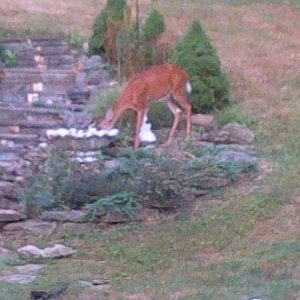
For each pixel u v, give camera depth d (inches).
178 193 834.2
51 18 1261.1
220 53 1133.7
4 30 1182.9
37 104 1015.0
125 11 1107.3
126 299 631.2
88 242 795.4
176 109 948.0
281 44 1181.7
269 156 908.6
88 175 847.1
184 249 769.6
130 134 936.3
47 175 856.3
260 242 769.6
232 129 941.8
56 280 694.5
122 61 1067.3
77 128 949.8
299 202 828.0
